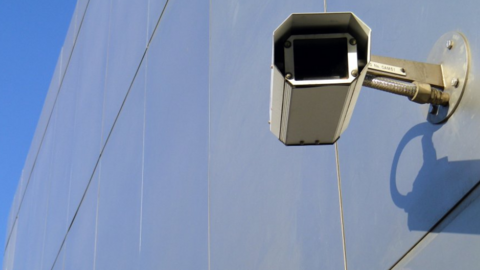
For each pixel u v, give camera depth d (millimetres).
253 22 4105
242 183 3738
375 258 2441
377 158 2574
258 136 3664
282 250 3111
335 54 1918
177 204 4762
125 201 6281
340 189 2766
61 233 9430
